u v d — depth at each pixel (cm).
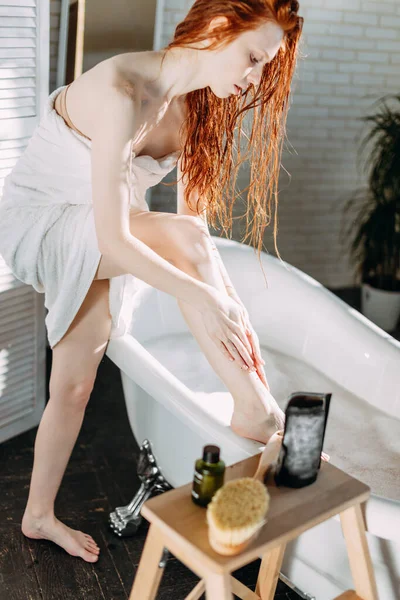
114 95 168
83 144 188
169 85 179
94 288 199
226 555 129
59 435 208
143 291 253
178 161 214
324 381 258
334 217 408
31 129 243
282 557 175
